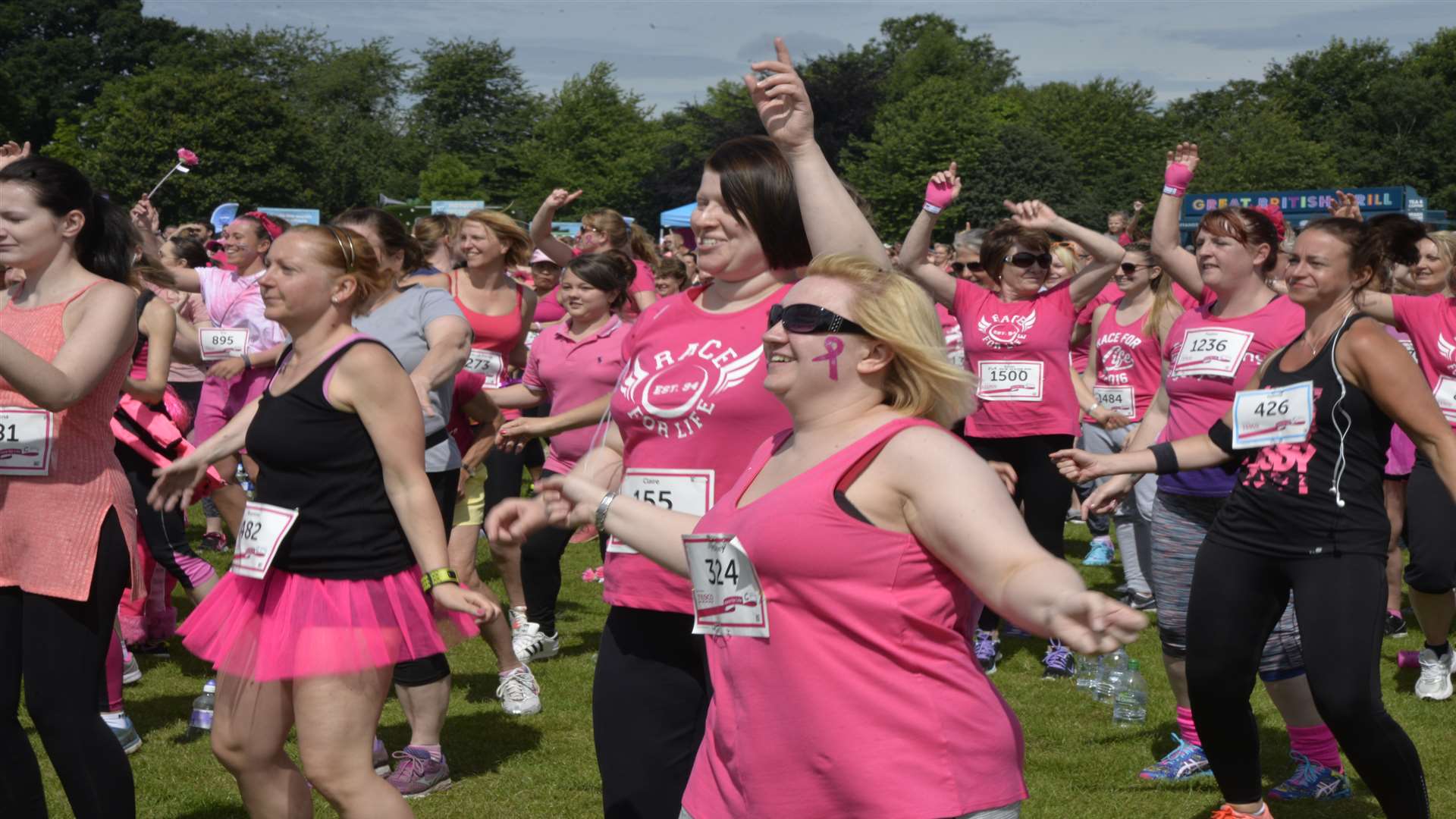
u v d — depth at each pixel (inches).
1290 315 193.2
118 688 209.2
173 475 156.4
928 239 271.4
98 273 153.7
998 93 4315.9
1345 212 327.0
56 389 138.3
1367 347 152.6
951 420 98.0
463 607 135.9
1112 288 358.6
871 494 91.8
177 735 220.4
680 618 123.6
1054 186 2640.3
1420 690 251.0
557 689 249.0
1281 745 220.1
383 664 134.5
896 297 95.5
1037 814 187.2
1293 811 188.7
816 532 90.9
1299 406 155.6
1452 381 246.2
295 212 1155.9
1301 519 155.3
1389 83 3422.7
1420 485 245.6
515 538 116.2
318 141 2955.2
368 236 206.5
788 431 105.3
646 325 128.8
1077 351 374.0
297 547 135.3
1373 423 154.6
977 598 94.5
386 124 4232.3
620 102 3951.8
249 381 271.6
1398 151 3378.4
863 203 124.0
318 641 132.7
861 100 2999.5
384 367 136.7
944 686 91.5
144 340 235.8
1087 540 416.2
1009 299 268.8
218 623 139.1
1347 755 153.9
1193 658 163.3
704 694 125.2
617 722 126.0
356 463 136.3
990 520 87.7
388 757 208.5
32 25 3440.0
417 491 137.6
